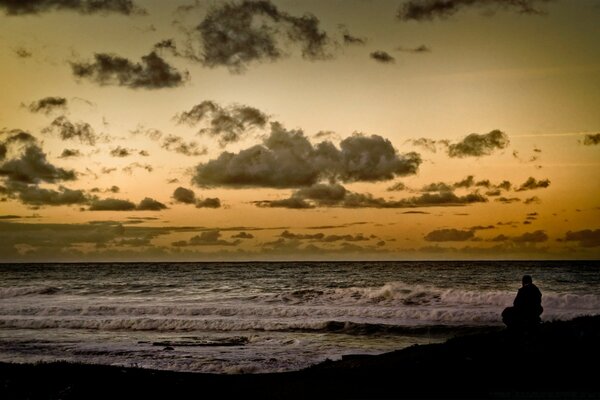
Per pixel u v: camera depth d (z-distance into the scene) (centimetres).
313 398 1622
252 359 2841
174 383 1980
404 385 1661
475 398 1466
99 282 9131
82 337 3666
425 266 14812
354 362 2161
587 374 1620
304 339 3472
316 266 16325
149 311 4906
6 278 10550
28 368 2164
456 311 4378
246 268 14862
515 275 9688
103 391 1891
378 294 5444
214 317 4628
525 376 1638
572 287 7150
